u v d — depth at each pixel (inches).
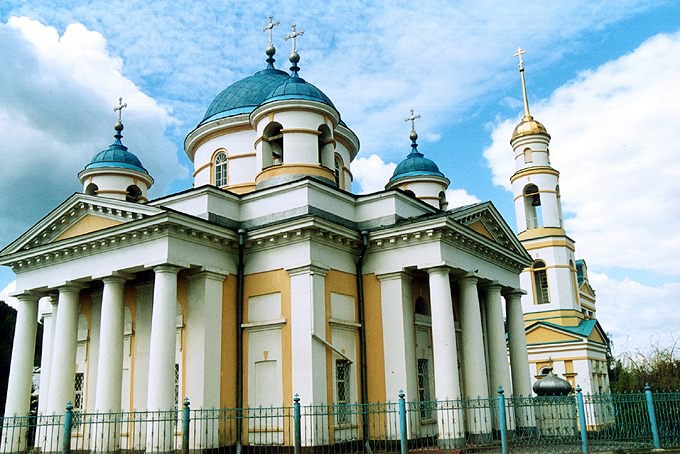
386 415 766.5
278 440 727.1
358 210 869.2
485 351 953.5
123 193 1130.7
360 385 792.3
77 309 821.9
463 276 832.3
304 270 751.7
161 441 668.7
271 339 764.6
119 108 1221.1
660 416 720.3
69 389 797.9
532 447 689.0
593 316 1779.0
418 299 856.3
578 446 671.1
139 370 801.6
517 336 998.4
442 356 748.0
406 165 1325.0
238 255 808.9
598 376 1435.8
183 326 762.8
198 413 715.4
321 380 730.8
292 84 932.6
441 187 1310.3
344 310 795.4
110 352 746.2
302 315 742.5
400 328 784.3
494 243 893.8
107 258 777.6
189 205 815.7
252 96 1041.5
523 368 987.9
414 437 755.4
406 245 800.3
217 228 772.6
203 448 706.8
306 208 790.5
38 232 851.4
